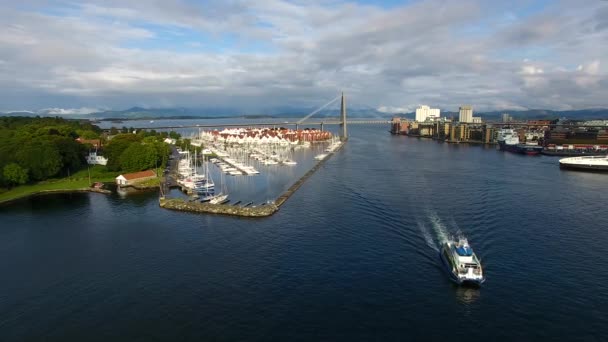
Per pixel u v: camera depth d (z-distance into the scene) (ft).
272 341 234.79
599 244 379.14
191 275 318.24
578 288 294.46
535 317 257.96
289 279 308.81
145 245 384.68
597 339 236.22
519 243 380.99
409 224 435.12
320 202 544.21
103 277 317.42
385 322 252.42
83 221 465.88
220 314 262.67
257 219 468.34
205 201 557.33
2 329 251.39
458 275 297.33
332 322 252.42
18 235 417.69
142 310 269.23
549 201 543.80
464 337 237.66
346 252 359.46
